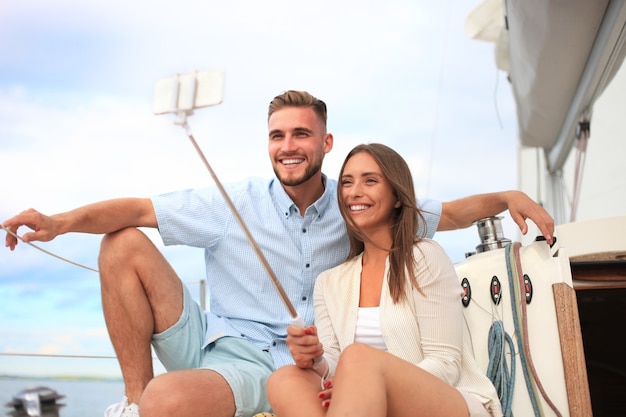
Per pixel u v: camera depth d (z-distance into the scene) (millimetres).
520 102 3494
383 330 1674
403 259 1697
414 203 1766
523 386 1702
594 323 2104
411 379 1367
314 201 2094
